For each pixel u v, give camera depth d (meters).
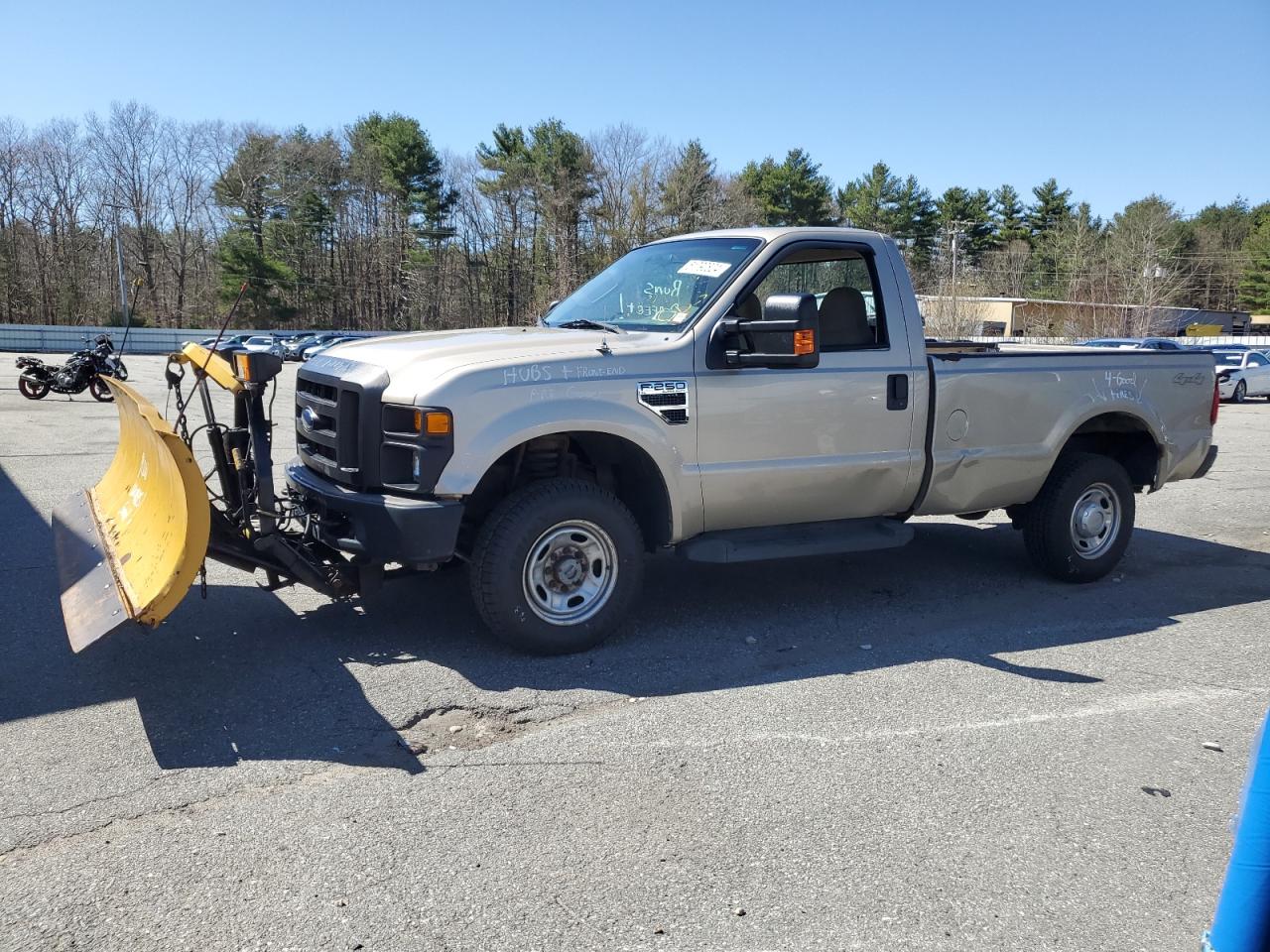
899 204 76.19
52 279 68.62
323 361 5.30
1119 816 3.48
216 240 71.44
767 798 3.56
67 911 2.83
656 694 4.54
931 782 3.70
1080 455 6.55
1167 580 6.81
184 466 3.92
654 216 64.81
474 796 3.54
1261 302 80.62
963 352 6.29
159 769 3.73
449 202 73.50
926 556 7.36
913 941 2.75
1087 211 77.31
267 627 5.38
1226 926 1.84
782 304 4.80
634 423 4.91
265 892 2.94
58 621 5.45
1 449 12.33
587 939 2.73
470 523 5.12
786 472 5.34
